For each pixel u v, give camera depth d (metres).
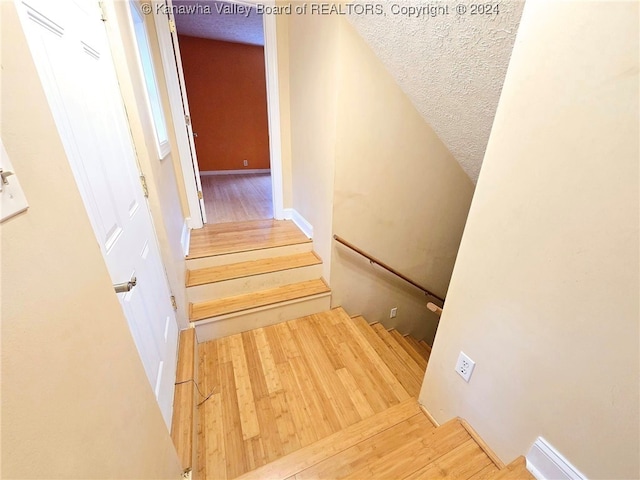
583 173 0.67
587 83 0.63
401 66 1.67
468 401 1.14
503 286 0.92
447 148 2.26
